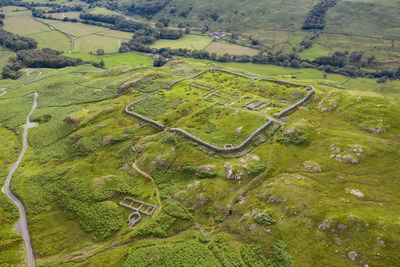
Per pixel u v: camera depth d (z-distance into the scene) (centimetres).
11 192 8406
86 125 11075
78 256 6041
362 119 8206
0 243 6600
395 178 6156
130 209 6925
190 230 6081
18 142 11306
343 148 7100
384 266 4450
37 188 8338
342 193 5950
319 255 4981
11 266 6059
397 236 4700
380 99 8862
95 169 8631
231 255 5350
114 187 7619
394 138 7306
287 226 5544
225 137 8362
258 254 5281
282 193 6116
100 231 6506
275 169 7081
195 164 7625
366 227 4994
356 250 4788
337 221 5228
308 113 9206
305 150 7544
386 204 5503
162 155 8200
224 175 7088
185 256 5434
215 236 5812
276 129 8444
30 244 6631
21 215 7550
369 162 6688
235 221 6019
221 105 10319
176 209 6544
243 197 6519
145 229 6216
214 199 6569
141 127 10106
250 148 7906
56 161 9675
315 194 6028
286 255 5091
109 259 5762
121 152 9088
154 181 7719
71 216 7138
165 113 10494
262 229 5606
